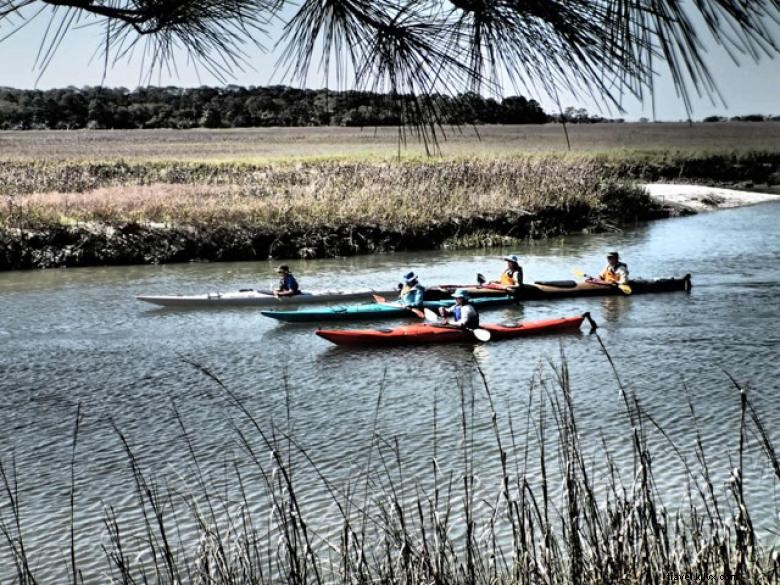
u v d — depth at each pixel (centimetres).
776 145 7844
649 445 1102
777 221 3828
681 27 146
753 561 469
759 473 994
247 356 1664
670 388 1370
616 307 2050
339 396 1390
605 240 3288
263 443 1172
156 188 3747
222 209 3095
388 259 2906
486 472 1024
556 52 177
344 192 3547
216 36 233
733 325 1823
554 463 1037
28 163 5119
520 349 1672
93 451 1153
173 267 2742
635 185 4203
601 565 514
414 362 1598
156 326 1919
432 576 529
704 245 3080
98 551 868
